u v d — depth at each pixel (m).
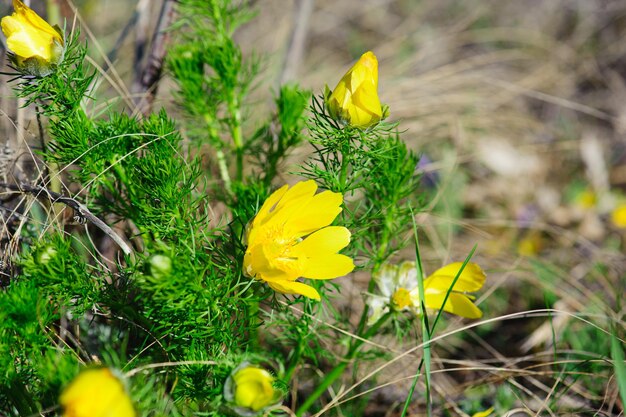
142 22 0.65
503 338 0.66
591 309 0.64
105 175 0.53
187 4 0.57
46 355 0.45
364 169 0.52
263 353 0.54
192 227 0.50
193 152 0.62
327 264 0.48
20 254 0.53
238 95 0.57
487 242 0.73
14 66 0.51
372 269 0.54
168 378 0.50
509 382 0.59
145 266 0.46
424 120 0.79
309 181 0.48
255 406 0.45
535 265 0.69
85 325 0.53
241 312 0.51
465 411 0.59
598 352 0.62
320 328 0.57
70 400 0.41
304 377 0.60
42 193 0.56
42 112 0.50
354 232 0.54
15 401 0.46
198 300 0.47
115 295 0.50
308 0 0.75
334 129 0.48
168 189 0.50
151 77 0.61
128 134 0.51
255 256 0.46
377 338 0.61
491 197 0.79
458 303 0.52
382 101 0.78
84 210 0.51
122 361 0.49
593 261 0.71
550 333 0.64
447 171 0.76
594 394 0.59
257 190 0.53
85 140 0.51
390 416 0.58
